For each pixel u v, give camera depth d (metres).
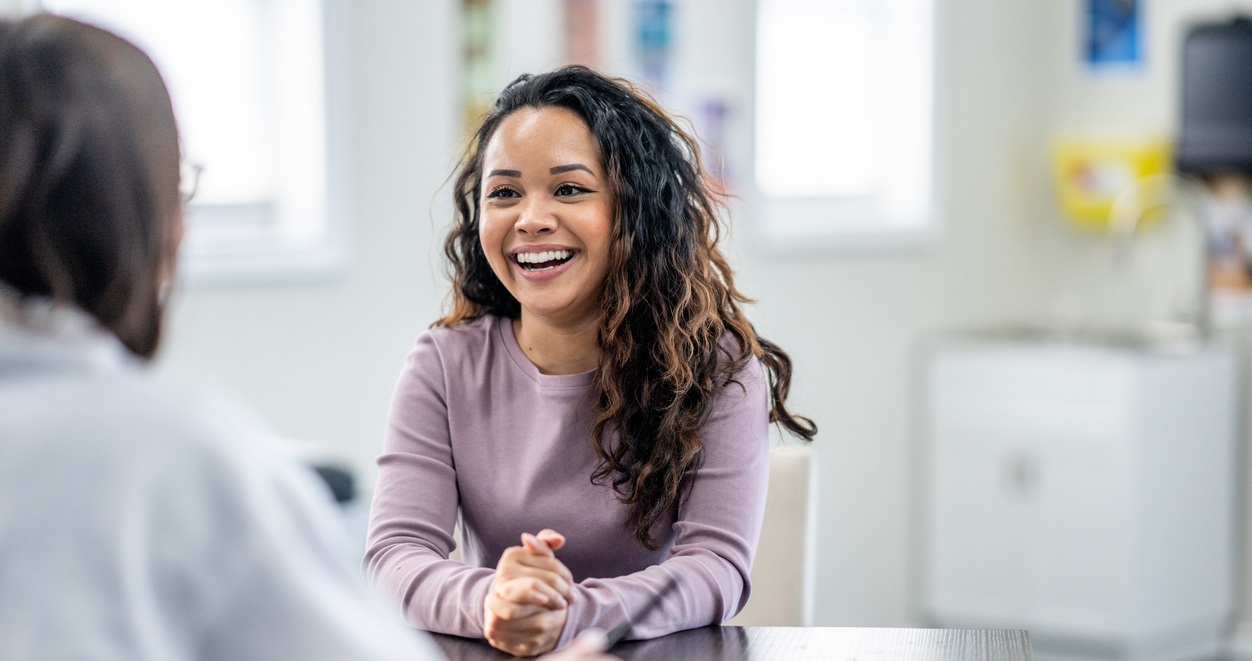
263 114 3.25
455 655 1.39
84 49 0.85
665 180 1.68
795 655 1.34
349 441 3.25
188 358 2.97
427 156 3.33
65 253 0.84
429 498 1.66
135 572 0.75
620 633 1.35
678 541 1.61
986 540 4.09
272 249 3.09
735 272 1.95
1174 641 3.94
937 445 4.20
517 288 1.66
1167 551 3.87
